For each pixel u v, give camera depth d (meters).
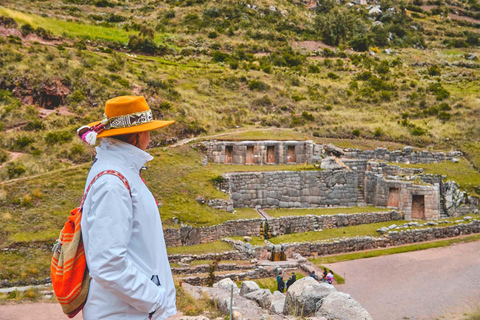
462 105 53.12
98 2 90.25
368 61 76.38
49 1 85.69
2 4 68.25
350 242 28.64
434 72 76.12
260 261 25.38
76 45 54.03
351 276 24.16
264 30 84.81
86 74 43.16
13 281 18.83
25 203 23.73
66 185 25.92
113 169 3.69
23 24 56.06
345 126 43.62
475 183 36.44
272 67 67.44
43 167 29.73
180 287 12.42
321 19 92.00
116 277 3.32
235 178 31.84
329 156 36.75
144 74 51.00
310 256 27.61
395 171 36.97
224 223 27.47
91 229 3.42
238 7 91.44
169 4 93.75
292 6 103.12
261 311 10.71
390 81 65.94
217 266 23.59
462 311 19.20
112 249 3.34
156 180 29.31
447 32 114.38
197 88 52.81
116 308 3.54
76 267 3.61
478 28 123.25
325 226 31.19
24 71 39.09
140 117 3.95
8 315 10.52
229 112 47.16
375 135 42.94
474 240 30.53
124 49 64.44
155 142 35.94
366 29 98.50
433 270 25.00
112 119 3.88
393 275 24.28
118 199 3.50
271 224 29.16
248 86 56.25
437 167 38.38
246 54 71.62
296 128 42.69
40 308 11.19
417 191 33.56
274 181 32.88
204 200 28.67
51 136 33.12
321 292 9.87
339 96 57.66
